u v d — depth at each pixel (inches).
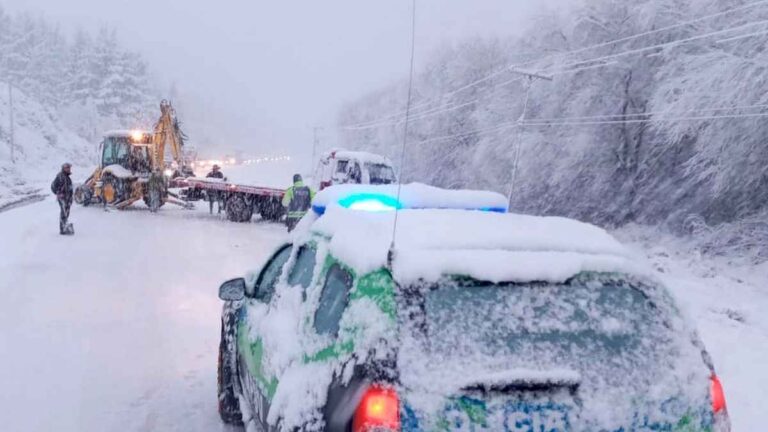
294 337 122.5
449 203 150.9
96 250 514.0
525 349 93.5
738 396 238.7
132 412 195.8
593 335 97.9
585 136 874.8
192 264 470.0
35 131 2694.4
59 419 188.7
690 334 105.6
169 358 249.4
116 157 935.0
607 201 895.1
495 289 99.5
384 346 90.8
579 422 89.8
